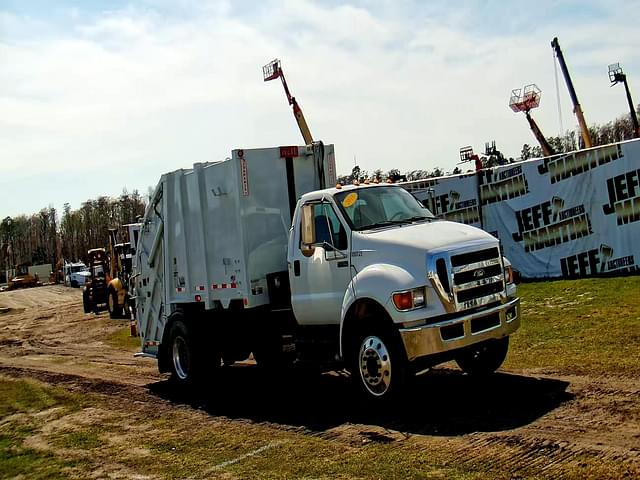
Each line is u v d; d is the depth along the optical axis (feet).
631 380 24.53
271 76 109.09
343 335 26.07
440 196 66.74
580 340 32.50
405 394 25.00
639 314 36.22
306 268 28.50
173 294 37.83
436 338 23.16
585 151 56.13
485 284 24.66
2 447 27.55
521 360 30.42
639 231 53.06
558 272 58.54
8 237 407.44
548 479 16.37
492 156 92.07
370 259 25.57
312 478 18.74
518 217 61.21
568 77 106.32
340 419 24.94
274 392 31.94
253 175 31.60
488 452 18.93
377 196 28.35
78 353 58.59
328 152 33.45
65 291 197.77
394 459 19.39
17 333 86.33
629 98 110.32
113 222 322.14
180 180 36.01
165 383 38.34
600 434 19.24
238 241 31.50
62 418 31.89
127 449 24.90
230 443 23.80
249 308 32.32
